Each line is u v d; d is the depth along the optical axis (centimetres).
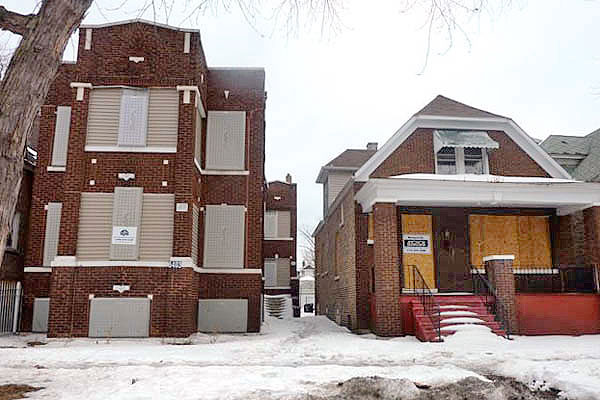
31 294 1838
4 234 682
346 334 1797
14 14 743
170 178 1688
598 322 1659
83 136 1683
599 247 1717
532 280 1889
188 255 1642
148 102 1723
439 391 773
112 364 1041
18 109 704
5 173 686
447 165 1952
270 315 3131
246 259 1870
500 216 1923
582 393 779
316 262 3444
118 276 1617
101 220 1650
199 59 1775
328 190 2778
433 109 1986
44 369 972
